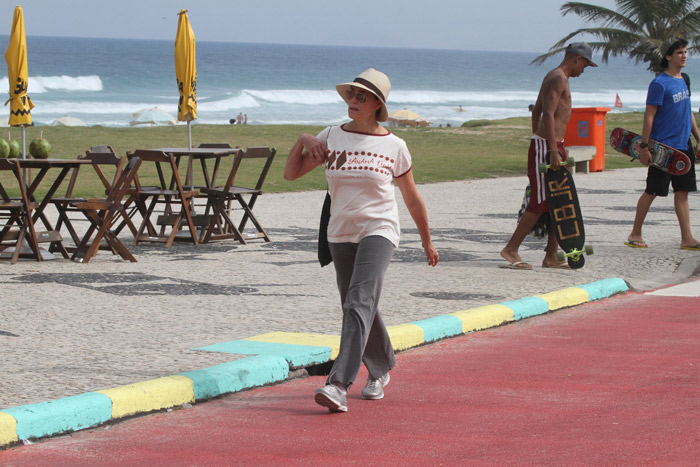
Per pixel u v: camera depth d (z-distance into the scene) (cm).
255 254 1582
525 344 988
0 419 654
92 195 2369
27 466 615
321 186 2803
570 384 821
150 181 2773
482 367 887
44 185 2608
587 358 921
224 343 923
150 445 660
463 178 3144
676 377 844
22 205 1467
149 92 16262
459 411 740
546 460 620
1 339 943
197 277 1346
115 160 1591
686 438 664
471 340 1009
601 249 1631
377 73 728
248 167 3338
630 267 1462
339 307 1136
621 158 4059
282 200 2462
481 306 1138
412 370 877
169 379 766
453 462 617
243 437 677
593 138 3403
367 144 735
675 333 1038
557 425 699
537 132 1398
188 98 1778
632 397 777
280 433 686
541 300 1163
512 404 759
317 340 935
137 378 793
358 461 621
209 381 781
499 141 4844
